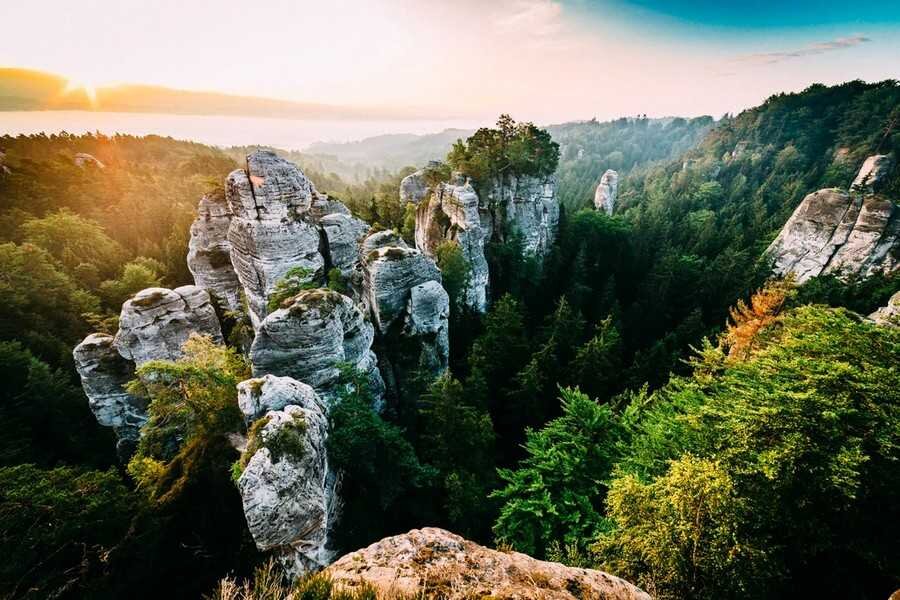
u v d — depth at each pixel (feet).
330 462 66.18
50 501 53.52
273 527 49.47
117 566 53.67
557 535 61.41
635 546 42.01
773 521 42.14
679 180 394.32
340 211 159.84
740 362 63.05
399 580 18.80
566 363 145.48
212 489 62.18
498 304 149.07
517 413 117.39
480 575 19.56
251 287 132.57
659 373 126.72
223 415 70.08
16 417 109.81
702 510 38.45
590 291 193.88
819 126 374.43
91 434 121.08
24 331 145.69
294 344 82.17
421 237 206.18
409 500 77.05
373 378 106.22
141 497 63.05
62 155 358.64
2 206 247.50
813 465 40.78
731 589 37.06
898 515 41.73
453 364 143.02
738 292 173.68
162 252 245.45
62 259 212.23
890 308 98.53
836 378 44.06
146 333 109.09
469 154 205.05
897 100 318.45
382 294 117.29
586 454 71.00
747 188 349.61
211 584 53.93
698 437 54.54
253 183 117.39
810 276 177.37
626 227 246.27
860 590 40.98
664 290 181.57
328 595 17.66
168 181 376.89
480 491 80.84
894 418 40.57
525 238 205.67
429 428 96.78
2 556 48.44
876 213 167.32
